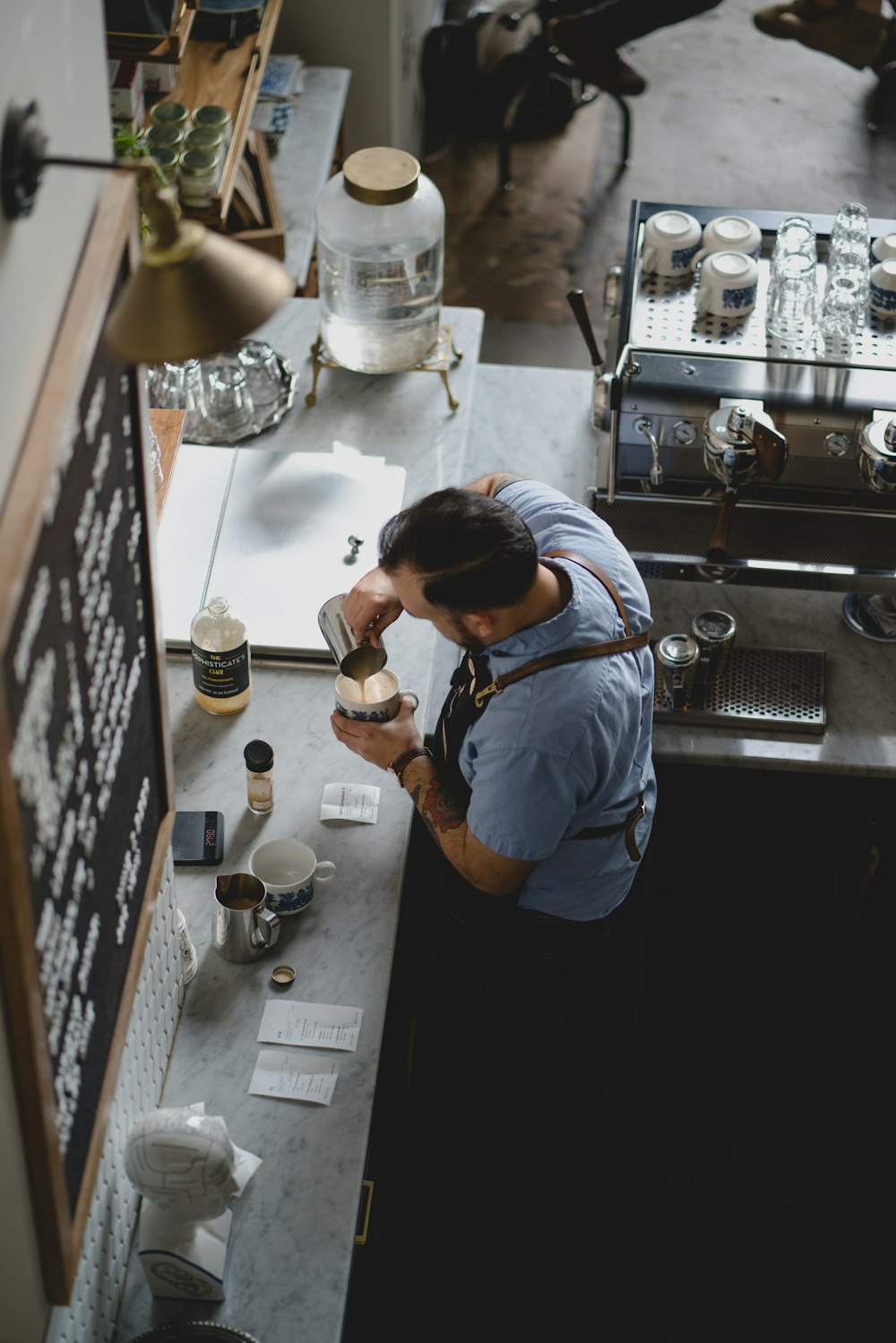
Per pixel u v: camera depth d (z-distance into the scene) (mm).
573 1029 2543
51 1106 1236
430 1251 2520
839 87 6004
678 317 2490
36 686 1144
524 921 2096
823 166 5594
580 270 5055
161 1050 1867
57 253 1163
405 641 2531
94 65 1254
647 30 4898
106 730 1395
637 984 2891
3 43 1004
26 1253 1311
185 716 2402
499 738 1811
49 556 1153
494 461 2996
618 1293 2506
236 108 3303
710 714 2604
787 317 2465
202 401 2891
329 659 2482
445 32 5352
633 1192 2664
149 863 1655
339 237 2787
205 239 1109
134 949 1575
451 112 5523
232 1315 1681
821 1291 2541
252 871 2135
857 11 4125
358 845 2217
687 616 2787
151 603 1535
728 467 2336
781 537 2572
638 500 2547
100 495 1303
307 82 4191
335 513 2684
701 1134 2756
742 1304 2514
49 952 1245
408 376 3084
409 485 2811
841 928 2877
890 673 2709
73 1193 1378
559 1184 2604
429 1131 2682
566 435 3072
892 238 2562
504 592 1705
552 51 5219
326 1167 1821
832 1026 2893
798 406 2408
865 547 2576
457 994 2361
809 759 2559
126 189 1266
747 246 2559
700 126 5758
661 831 2770
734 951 2904
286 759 2344
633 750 1923
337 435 2920
